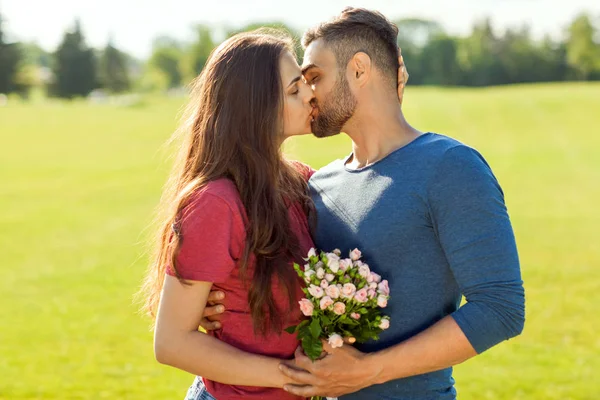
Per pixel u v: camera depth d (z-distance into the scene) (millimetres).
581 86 50062
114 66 96625
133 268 10156
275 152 2420
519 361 5984
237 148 2371
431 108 38000
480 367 5840
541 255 10586
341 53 2473
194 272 2236
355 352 2248
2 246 11922
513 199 16156
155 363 6094
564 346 6418
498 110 36844
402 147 2400
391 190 2322
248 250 2305
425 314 2309
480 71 86125
